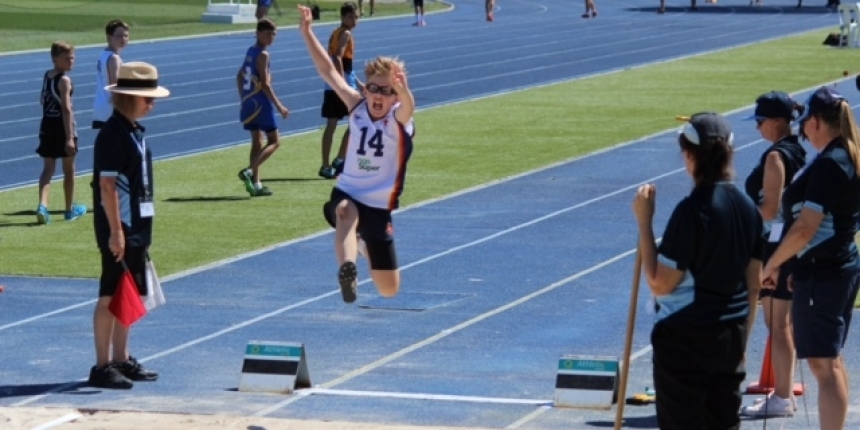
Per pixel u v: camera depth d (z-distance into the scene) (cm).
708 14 12238
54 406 1858
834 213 1523
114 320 1992
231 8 10962
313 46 1691
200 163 4266
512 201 3531
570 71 7231
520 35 9762
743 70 7125
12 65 7606
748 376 1978
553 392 1906
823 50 8369
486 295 2523
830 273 1537
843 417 1548
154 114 5506
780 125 1716
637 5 13612
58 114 3294
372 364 2067
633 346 2158
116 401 1889
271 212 3434
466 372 2017
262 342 1966
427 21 11381
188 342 2222
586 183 3806
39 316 2423
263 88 3606
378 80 1638
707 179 1320
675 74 6981
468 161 4234
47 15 11344
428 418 1783
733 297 1335
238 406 1855
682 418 1349
